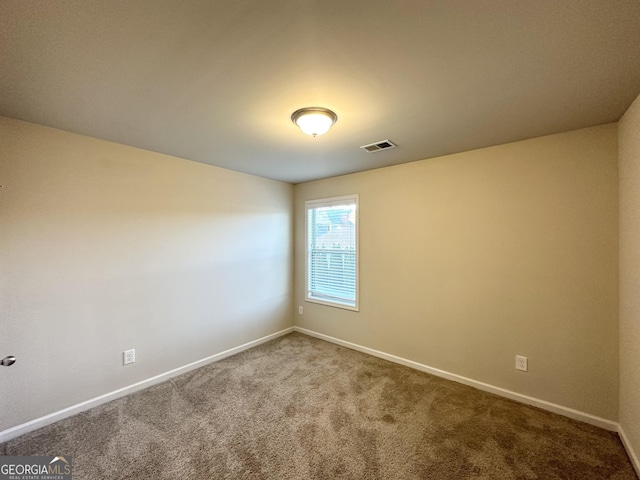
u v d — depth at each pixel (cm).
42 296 206
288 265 410
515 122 200
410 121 199
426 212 291
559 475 160
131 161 253
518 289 237
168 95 165
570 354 214
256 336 365
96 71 141
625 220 183
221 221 327
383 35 116
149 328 264
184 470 163
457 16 106
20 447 182
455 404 230
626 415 181
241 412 218
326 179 381
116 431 196
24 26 108
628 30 111
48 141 209
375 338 330
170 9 102
